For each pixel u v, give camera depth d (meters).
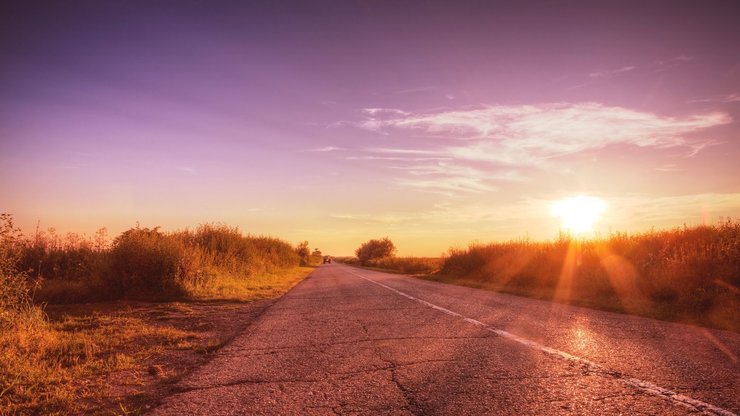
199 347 6.56
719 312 8.01
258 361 5.50
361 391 4.13
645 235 13.66
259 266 24.50
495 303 10.62
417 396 3.91
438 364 4.96
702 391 3.72
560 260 15.18
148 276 13.63
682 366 4.53
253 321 8.97
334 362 5.28
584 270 13.38
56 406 4.15
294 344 6.45
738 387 3.80
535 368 4.63
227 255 19.77
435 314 8.92
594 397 3.67
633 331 6.55
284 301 12.55
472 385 4.15
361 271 38.69
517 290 13.75
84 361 5.92
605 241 14.53
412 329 7.27
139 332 7.79
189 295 13.48
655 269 10.85
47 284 13.71
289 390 4.27
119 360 5.74
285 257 40.47
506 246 20.91
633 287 10.78
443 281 20.41
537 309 9.39
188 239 20.22
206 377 4.85
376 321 8.27
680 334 6.26
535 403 3.59
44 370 5.24
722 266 9.51
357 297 12.98
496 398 3.76
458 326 7.40
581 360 4.88
